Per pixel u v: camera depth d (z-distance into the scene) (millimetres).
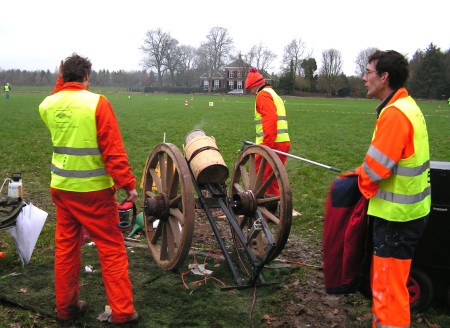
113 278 3551
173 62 102438
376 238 3082
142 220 5629
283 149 6012
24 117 21828
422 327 3656
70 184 3455
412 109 2979
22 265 4645
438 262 3693
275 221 4340
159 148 4672
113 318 3576
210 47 101938
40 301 3896
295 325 3688
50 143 13406
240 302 4008
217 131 17938
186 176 4062
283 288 4293
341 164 11398
